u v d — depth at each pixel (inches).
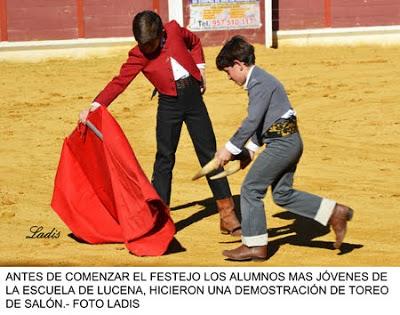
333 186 431.8
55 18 1024.9
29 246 342.6
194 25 1008.2
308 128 589.9
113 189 328.5
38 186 448.8
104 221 346.6
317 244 334.0
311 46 1037.8
